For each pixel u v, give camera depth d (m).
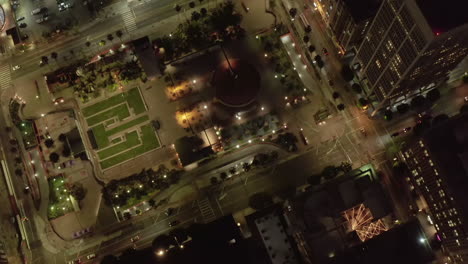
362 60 194.88
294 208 182.88
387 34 166.00
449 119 171.88
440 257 190.38
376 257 172.50
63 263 199.50
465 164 163.25
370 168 189.12
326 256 177.50
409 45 157.00
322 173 198.75
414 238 173.38
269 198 196.62
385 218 189.62
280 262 181.00
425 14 142.25
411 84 187.75
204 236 182.25
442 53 164.00
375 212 182.75
